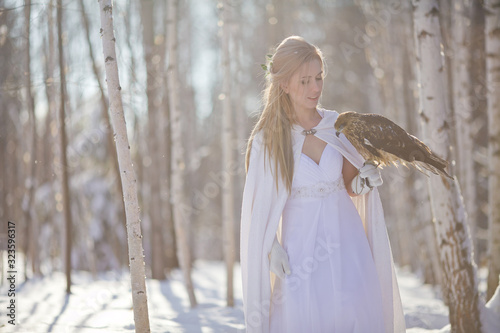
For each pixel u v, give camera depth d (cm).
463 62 668
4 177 830
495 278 465
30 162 770
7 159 882
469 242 352
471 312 346
